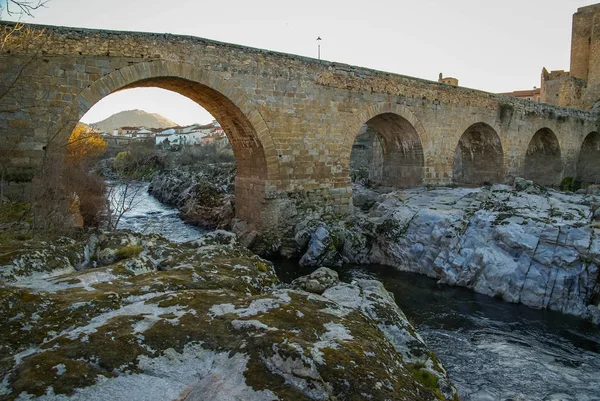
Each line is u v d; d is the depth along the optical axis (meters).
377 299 7.38
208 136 121.69
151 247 9.23
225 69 21.05
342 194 26.00
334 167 25.59
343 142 25.86
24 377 4.10
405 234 22.11
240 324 5.38
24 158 16.58
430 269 20.44
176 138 124.75
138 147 61.69
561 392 10.41
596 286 15.90
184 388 4.34
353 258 22.95
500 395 10.20
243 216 25.53
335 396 4.09
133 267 7.75
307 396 4.05
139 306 5.89
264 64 22.33
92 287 6.53
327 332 5.41
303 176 24.30
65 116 17.22
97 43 17.75
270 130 22.81
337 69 25.22
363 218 25.80
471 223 20.34
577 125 45.53
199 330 5.23
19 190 16.25
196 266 8.02
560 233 17.45
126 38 18.36
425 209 23.02
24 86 16.45
